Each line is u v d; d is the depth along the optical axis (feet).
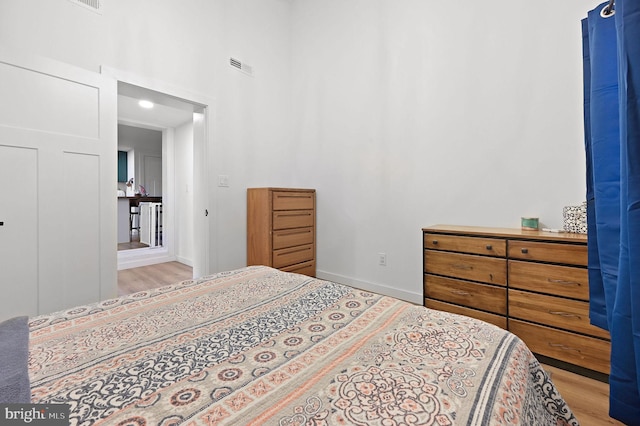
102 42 7.24
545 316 5.63
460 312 6.77
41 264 6.27
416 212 8.93
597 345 5.08
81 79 6.79
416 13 8.79
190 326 2.98
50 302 6.39
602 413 4.36
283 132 11.93
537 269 5.70
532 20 6.95
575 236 5.61
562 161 6.63
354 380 2.06
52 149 6.39
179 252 15.38
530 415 2.10
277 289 4.16
